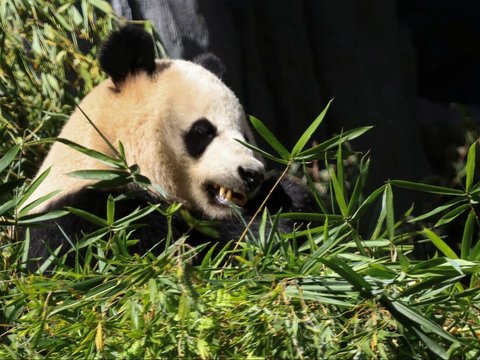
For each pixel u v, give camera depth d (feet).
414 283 24.09
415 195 59.98
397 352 23.40
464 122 52.16
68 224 33.68
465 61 91.66
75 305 24.48
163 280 23.61
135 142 36.65
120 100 37.04
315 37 59.26
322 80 59.00
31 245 34.01
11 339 25.73
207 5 50.93
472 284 25.05
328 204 44.27
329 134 58.44
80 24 45.14
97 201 34.24
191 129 36.68
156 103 36.88
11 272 29.71
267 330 23.07
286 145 56.34
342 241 29.22
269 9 56.39
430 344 22.67
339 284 23.94
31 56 46.21
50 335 25.22
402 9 91.97
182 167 36.78
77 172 27.66
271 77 56.44
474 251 25.09
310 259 24.61
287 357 22.85
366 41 60.49
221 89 37.68
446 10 91.76
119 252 26.66
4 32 42.37
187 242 35.47
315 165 45.65
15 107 42.65
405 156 60.49
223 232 36.27
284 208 38.04
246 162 35.50
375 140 59.00
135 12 49.01
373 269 24.36
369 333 22.72
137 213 26.99
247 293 24.11
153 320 23.22
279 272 24.58
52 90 42.86
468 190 25.84
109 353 23.49
